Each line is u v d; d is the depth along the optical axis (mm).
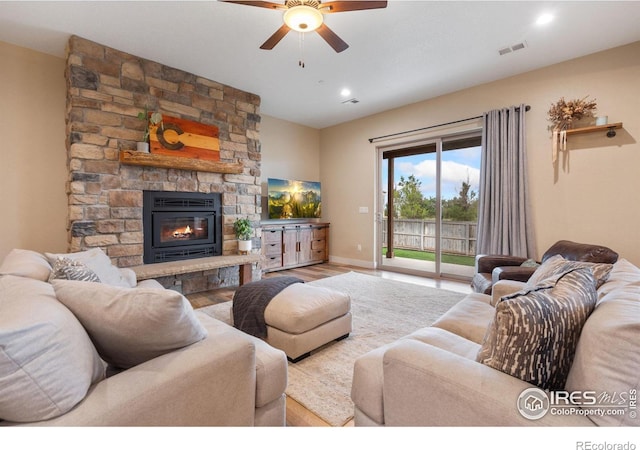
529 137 3676
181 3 2459
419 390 965
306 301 2230
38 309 833
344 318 2430
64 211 3281
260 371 1254
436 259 4762
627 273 1406
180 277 3779
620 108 3100
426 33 2881
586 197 3318
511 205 3768
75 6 2475
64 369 782
